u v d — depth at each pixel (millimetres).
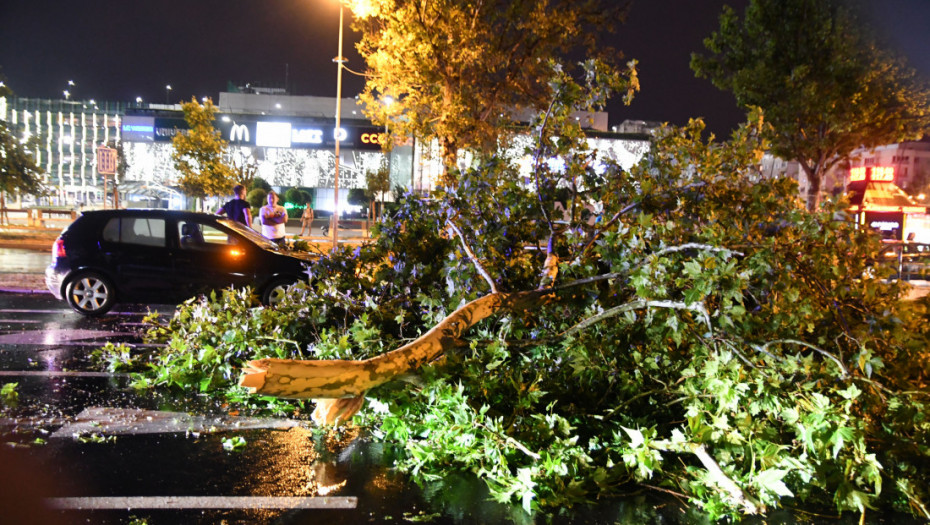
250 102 81500
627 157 47188
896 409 3830
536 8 18484
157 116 78062
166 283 9180
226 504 3383
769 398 3824
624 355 4633
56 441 4195
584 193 5695
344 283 6152
